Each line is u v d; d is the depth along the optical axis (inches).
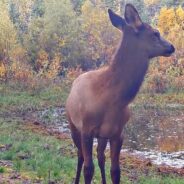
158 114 1031.6
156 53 294.4
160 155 615.2
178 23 2047.2
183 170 524.4
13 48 1626.5
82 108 306.5
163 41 294.5
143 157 598.5
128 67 292.2
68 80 1477.6
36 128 753.6
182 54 1651.1
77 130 339.0
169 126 864.9
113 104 295.9
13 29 1686.8
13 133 612.1
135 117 981.8
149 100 1248.8
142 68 293.7
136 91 295.4
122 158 573.9
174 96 1315.2
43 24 1857.8
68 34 1846.7
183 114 1034.1
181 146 674.8
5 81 1387.8
